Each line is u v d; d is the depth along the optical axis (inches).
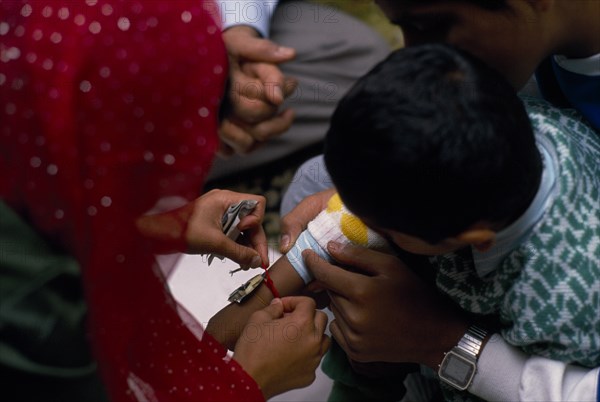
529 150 29.5
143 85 27.5
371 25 75.3
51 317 28.7
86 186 27.6
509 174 28.8
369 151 28.7
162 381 34.0
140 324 32.0
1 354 27.9
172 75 27.9
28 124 26.6
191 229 40.8
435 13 31.1
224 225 42.9
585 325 32.3
